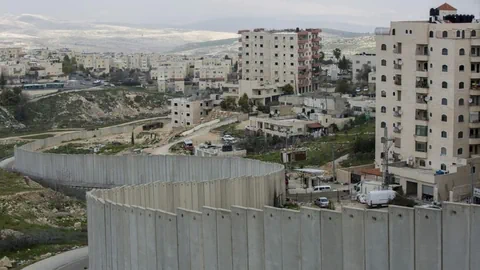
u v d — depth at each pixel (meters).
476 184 110.44
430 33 118.88
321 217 53.25
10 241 89.81
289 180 118.94
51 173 141.88
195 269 59.50
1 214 106.00
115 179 134.75
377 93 126.88
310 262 53.81
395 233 50.47
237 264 57.22
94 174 136.75
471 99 116.94
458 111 116.88
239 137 178.62
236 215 57.06
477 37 117.62
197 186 78.25
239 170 118.19
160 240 61.84
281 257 55.03
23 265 83.44
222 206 81.81
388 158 122.31
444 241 48.91
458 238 48.41
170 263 61.09
